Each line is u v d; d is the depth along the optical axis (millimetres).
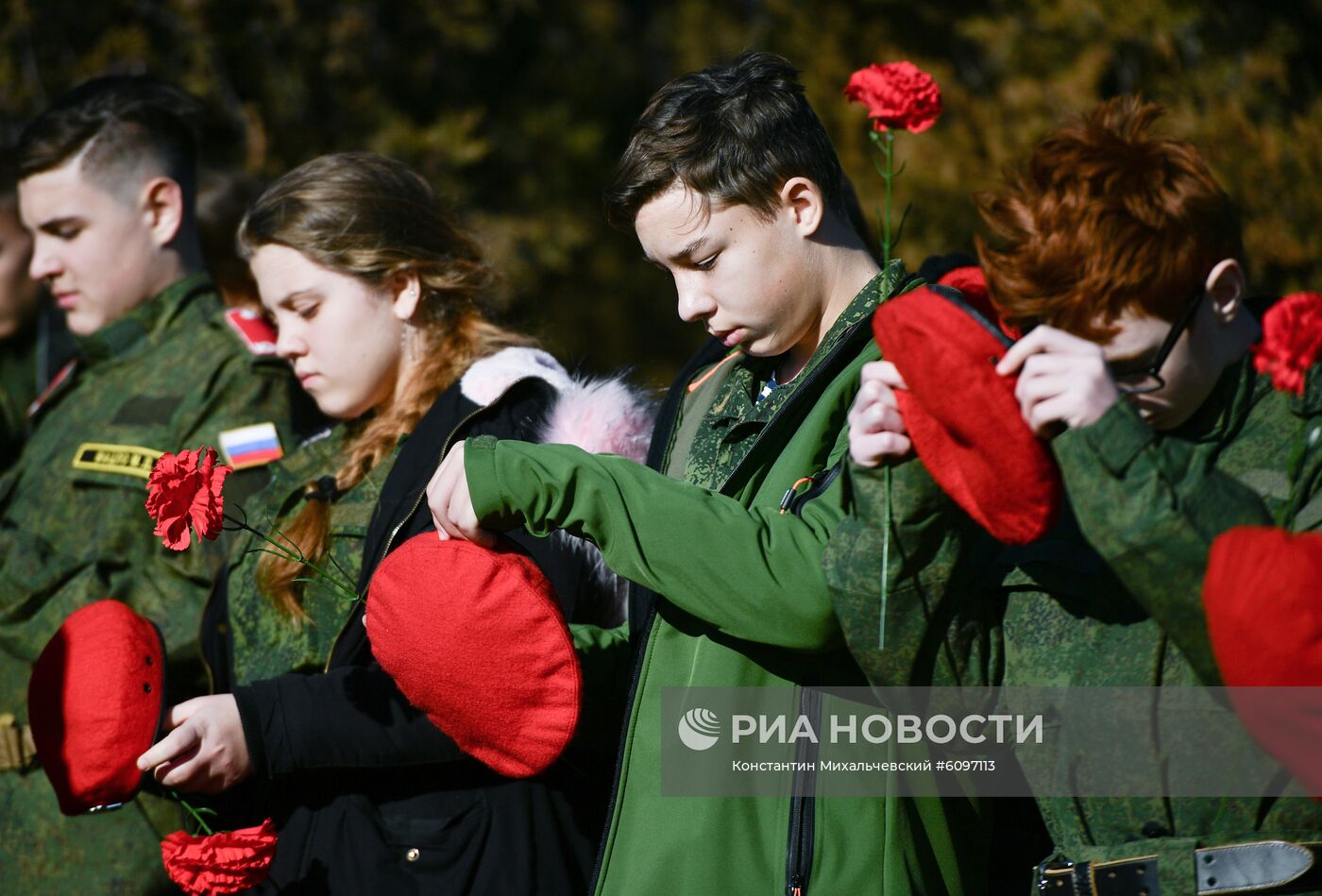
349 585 4617
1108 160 3244
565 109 14117
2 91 11062
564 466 3752
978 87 10266
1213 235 3219
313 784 4457
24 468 6152
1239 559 3006
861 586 3508
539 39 14508
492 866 4273
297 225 4809
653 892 3752
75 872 5516
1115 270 3160
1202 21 9383
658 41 15273
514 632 3947
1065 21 9547
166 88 6383
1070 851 3514
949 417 3242
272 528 4781
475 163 13453
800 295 3963
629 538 3689
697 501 3678
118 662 4488
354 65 12391
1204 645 3113
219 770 4316
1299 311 3055
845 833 3691
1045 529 3295
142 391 5961
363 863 4316
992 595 3688
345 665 4543
